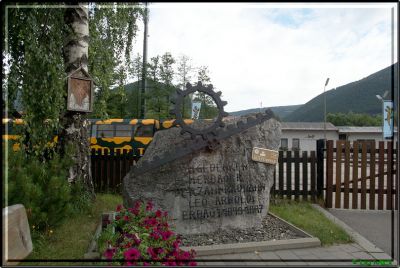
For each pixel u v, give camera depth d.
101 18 9.56
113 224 4.86
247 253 4.83
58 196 5.25
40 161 6.50
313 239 5.20
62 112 7.10
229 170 5.76
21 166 5.04
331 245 5.23
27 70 5.96
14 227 3.88
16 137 5.82
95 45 9.20
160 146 5.70
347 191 7.82
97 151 9.48
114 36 10.36
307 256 4.73
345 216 7.06
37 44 6.07
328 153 7.93
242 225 5.74
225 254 4.79
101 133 19.23
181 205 5.43
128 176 5.47
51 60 6.11
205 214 5.53
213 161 5.67
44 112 6.12
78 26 7.09
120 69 11.88
